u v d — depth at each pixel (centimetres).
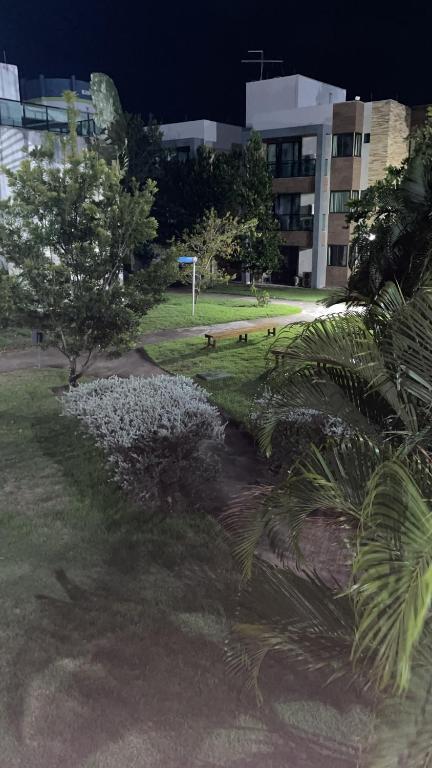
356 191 3753
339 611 348
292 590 364
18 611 528
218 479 822
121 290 1127
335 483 347
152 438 721
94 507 724
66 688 441
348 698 437
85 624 512
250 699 436
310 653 339
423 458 346
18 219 1120
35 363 1512
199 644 491
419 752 261
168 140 4231
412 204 572
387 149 3641
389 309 385
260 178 3488
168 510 720
